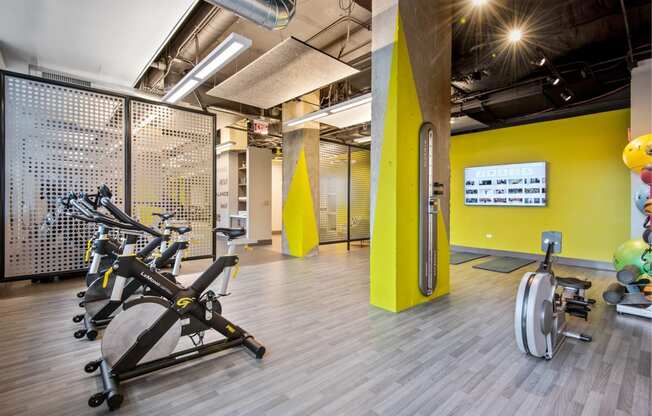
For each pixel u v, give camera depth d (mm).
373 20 3811
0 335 2982
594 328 3209
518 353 2672
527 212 6938
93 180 4711
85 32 4117
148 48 4543
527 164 6871
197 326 2496
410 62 3746
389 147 3678
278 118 8203
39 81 4297
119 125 4906
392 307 3672
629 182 5738
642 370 2396
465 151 7953
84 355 2611
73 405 1968
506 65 4824
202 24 4570
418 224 3932
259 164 9719
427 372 2363
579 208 6266
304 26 4895
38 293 4258
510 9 3820
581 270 5871
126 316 2168
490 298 4188
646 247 3943
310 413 1897
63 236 4461
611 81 5340
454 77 5176
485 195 7539
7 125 4105
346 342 2863
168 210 5371
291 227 7551
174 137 5422
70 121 4531
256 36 5195
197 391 2111
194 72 4102
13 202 4148
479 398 2047
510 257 7117
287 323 3299
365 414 1888
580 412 1910
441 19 4172
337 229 8430
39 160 4320
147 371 2201
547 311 2516
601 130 6023
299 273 5625
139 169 5082
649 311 3449
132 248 2301
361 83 6895
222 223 10836
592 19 3801
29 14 3725
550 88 5281
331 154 8297
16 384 2193
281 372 2354
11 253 4141
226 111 7188
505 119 7051
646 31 3994
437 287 4219
